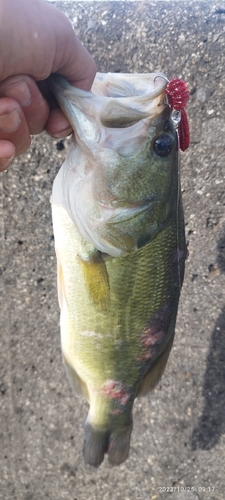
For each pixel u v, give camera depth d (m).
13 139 0.19
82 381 0.27
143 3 0.29
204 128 0.30
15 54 0.16
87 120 0.19
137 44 0.29
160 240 0.22
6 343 0.36
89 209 0.21
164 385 0.36
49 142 0.31
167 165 0.21
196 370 0.35
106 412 0.28
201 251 0.32
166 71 0.29
